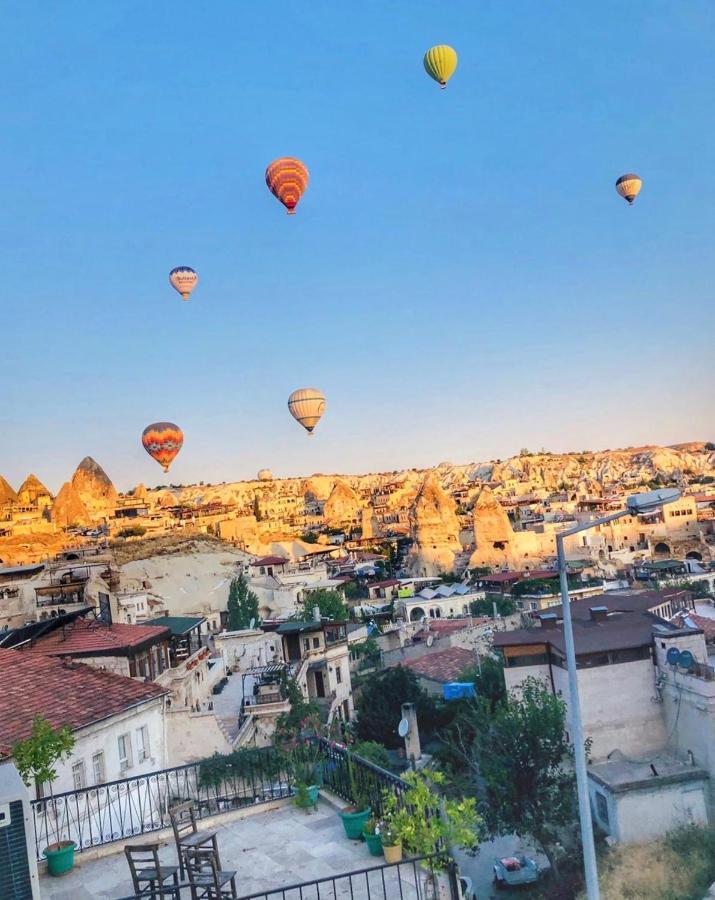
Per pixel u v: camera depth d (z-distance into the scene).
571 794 37.62
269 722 45.78
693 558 166.88
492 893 36.50
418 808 16.27
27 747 22.12
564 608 18.67
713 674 39.31
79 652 40.50
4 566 117.12
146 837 19.47
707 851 34.31
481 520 176.88
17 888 15.23
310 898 16.20
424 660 71.38
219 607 111.50
